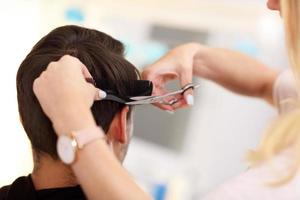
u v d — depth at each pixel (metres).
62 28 0.80
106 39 0.81
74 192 0.73
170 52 1.04
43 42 0.78
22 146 1.83
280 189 0.61
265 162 0.63
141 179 1.98
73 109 0.64
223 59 1.10
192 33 1.92
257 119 1.89
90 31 0.81
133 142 1.97
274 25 1.85
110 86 0.75
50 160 0.74
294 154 0.61
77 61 0.70
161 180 1.99
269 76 1.10
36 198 0.74
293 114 0.62
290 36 0.64
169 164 2.00
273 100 1.06
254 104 1.88
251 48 1.88
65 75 0.67
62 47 0.77
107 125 0.74
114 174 0.63
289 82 0.99
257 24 1.87
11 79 1.84
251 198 0.62
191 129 1.96
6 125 1.83
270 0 0.74
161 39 1.93
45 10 1.89
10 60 1.84
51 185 0.75
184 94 0.95
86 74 0.71
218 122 1.93
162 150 2.00
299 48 0.63
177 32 1.93
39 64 0.74
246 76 1.10
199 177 1.98
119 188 0.62
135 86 0.77
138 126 1.96
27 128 0.75
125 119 0.76
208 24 1.91
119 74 0.76
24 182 0.77
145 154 2.00
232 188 0.64
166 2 1.91
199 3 1.90
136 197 0.62
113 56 0.77
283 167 0.62
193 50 1.06
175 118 1.96
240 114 1.91
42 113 0.72
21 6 1.86
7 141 1.83
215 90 1.90
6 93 1.83
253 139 1.91
